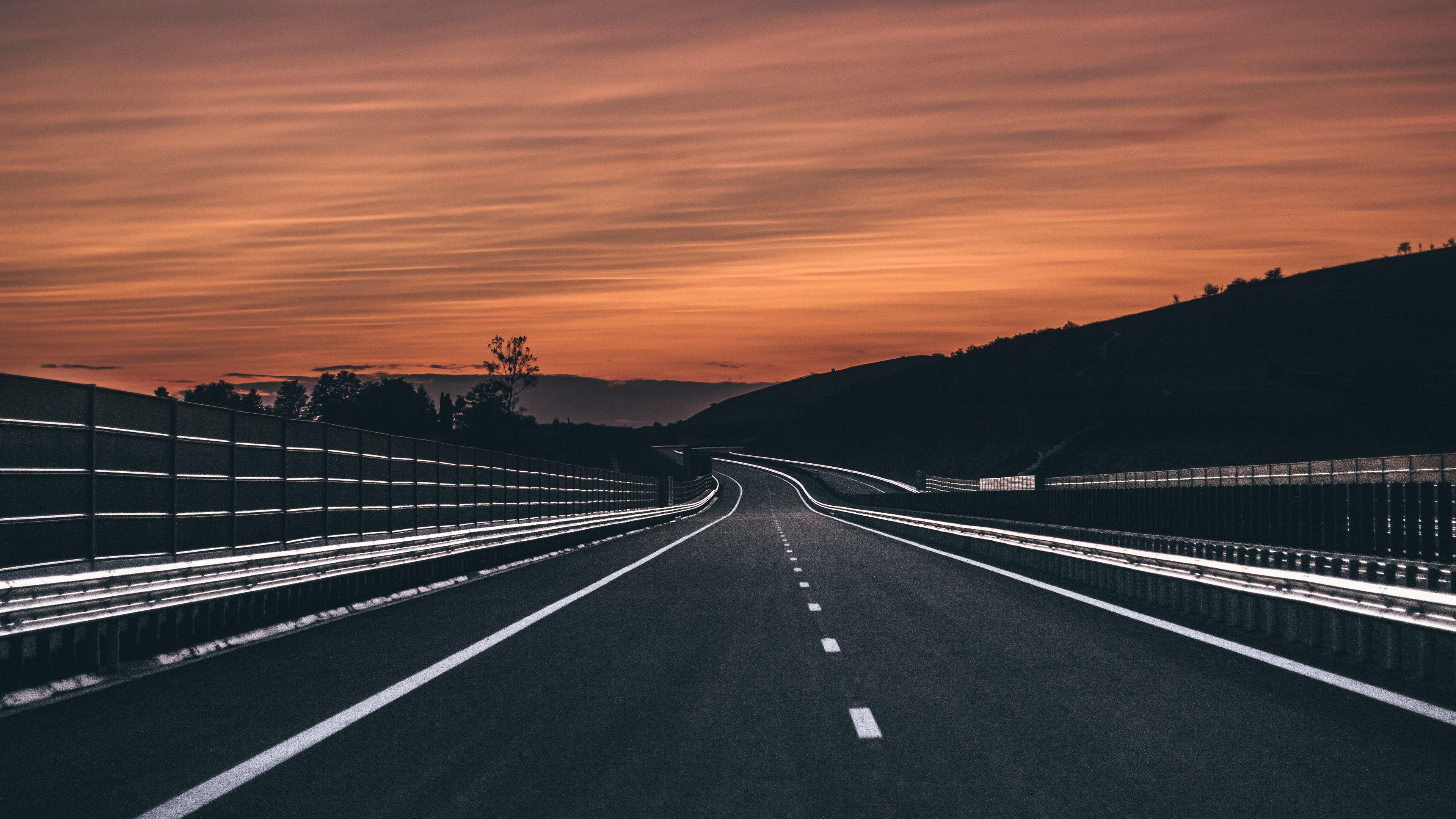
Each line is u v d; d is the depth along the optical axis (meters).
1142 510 40.22
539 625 16.83
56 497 14.26
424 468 31.34
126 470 15.91
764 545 44.25
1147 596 19.78
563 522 40.03
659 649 14.09
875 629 16.08
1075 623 16.70
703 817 6.68
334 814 6.80
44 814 6.84
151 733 9.20
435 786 7.44
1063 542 24.89
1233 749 8.39
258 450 20.28
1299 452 119.38
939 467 179.75
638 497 86.75
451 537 25.36
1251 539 33.38
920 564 31.47
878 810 6.82
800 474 191.50
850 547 42.38
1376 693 10.70
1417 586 11.44
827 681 11.55
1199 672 12.01
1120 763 7.99
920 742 8.70
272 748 8.59
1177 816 6.67
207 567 13.91
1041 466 135.25
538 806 6.94
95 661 11.78
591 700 10.55
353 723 9.53
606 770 7.85
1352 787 7.29
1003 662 12.82
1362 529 28.56
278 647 14.52
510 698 10.64
